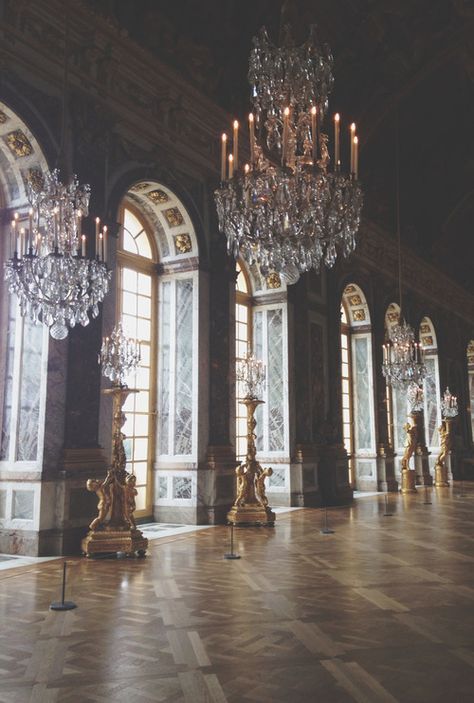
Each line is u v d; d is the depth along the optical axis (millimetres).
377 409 19234
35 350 8891
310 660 4336
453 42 16734
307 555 8430
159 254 12609
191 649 4566
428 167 22453
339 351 16938
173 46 11539
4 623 5230
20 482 8570
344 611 5625
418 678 4008
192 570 7438
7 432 8914
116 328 9117
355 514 13234
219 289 12617
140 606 5781
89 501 8906
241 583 6750
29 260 6930
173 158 11680
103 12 9812
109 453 9656
